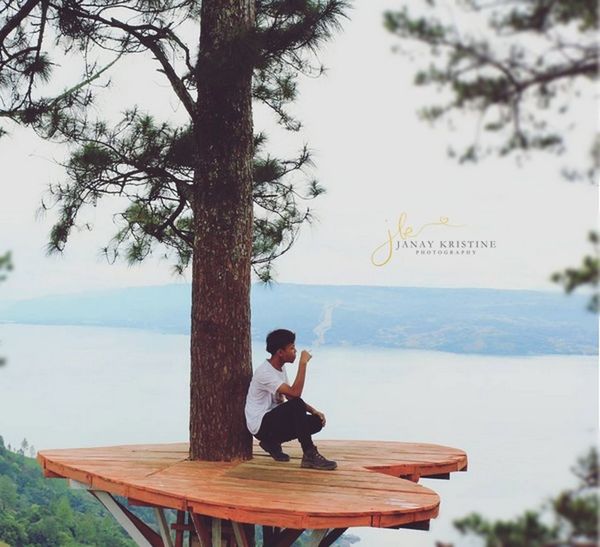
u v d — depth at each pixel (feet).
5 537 97.09
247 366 20.15
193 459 19.93
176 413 340.18
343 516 14.73
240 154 20.25
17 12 24.16
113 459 20.06
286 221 29.14
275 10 21.59
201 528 17.31
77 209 24.21
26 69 24.00
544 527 6.30
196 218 20.39
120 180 24.06
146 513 97.30
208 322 19.90
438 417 253.65
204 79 19.15
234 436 19.72
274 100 27.63
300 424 18.72
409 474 19.69
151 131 24.23
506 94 7.74
